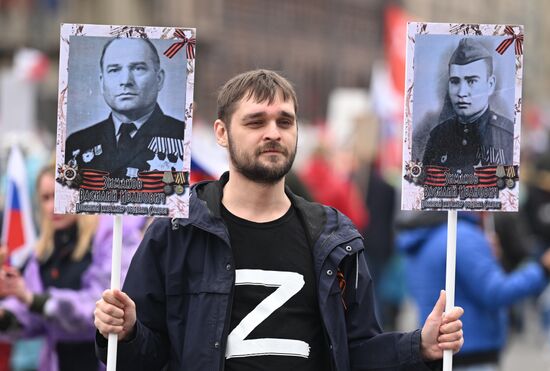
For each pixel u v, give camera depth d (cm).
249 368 476
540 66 7825
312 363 485
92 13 4497
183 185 489
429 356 493
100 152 491
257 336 479
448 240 503
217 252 486
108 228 696
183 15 4662
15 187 736
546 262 875
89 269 696
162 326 500
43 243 704
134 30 491
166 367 506
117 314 473
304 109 5716
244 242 489
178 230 493
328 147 1538
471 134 502
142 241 504
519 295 750
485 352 760
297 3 5628
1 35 4462
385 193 1366
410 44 500
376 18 6369
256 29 5262
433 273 773
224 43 4981
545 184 1480
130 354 484
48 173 706
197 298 484
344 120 2225
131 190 490
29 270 711
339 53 6016
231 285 479
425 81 501
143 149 491
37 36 4219
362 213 1377
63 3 4391
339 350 486
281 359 479
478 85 502
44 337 703
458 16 6925
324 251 488
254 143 482
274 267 487
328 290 486
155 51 491
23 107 1680
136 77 491
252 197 492
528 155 1883
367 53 6306
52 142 1427
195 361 477
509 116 502
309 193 859
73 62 491
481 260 753
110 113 491
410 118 502
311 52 5766
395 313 1380
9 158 746
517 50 502
